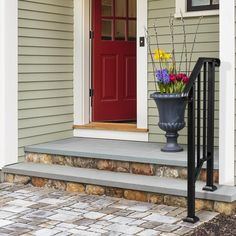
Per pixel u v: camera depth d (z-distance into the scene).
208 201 4.34
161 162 4.87
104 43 6.54
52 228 3.99
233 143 4.44
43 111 5.96
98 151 5.30
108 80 6.59
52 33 6.05
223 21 4.41
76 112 6.36
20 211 4.44
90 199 4.78
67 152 5.42
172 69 5.39
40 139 5.93
